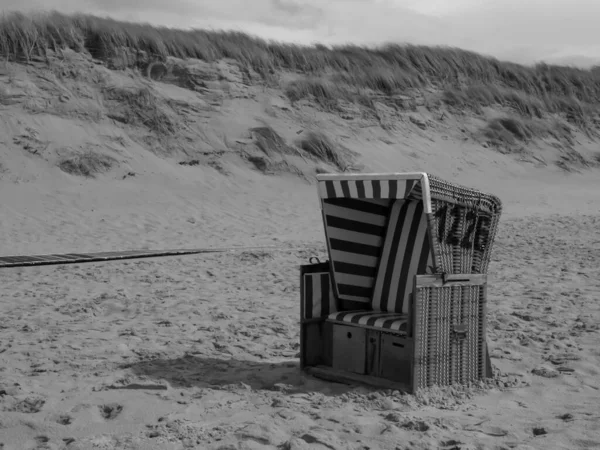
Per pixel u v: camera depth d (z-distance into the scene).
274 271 10.96
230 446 3.80
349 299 5.69
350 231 5.60
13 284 9.75
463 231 5.18
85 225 14.88
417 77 30.59
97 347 6.34
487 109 31.00
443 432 4.12
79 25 23.91
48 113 20.64
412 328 4.89
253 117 24.02
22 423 4.23
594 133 33.22
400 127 27.45
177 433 4.07
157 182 19.22
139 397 4.84
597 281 9.88
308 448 3.78
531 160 28.56
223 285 9.86
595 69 38.25
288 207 18.30
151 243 13.52
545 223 16.70
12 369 5.59
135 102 22.14
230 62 25.97
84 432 4.16
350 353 5.40
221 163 21.16
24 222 14.77
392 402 4.71
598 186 26.55
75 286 9.67
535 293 8.92
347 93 27.42
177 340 6.65
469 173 25.78
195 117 22.94
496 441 3.96
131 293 9.20
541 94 34.09
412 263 5.54
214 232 14.95
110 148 20.09
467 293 5.18
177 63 24.62
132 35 24.41
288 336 6.96
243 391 5.06
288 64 27.69
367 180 5.05
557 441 3.94
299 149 22.91
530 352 6.21
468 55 33.53
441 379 5.04
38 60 22.19
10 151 18.70
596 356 6.00
